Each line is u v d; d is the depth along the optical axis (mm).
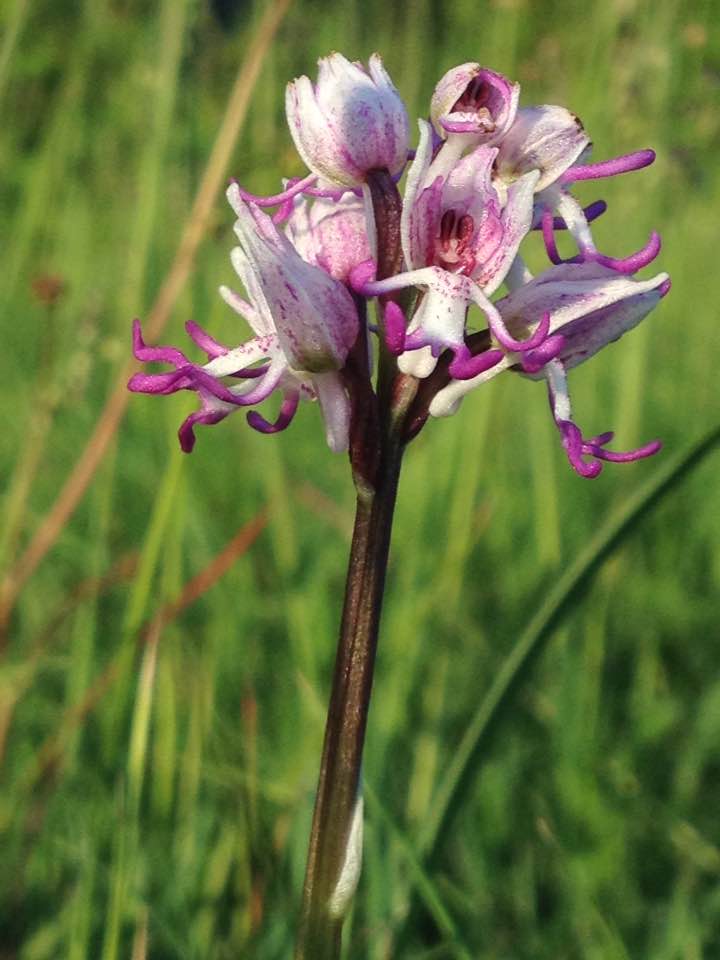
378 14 388
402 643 207
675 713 230
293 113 133
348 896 128
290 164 199
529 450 285
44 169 281
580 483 277
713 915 188
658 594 254
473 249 128
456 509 219
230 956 168
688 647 249
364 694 128
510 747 213
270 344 130
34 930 180
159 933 171
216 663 203
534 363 126
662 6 303
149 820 183
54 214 340
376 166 132
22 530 250
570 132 131
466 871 197
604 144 310
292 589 210
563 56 312
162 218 324
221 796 189
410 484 251
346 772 128
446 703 218
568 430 128
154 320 194
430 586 217
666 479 154
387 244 130
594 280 130
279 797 182
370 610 128
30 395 266
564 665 218
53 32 429
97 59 398
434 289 125
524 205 127
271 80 267
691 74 347
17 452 270
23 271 326
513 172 131
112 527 251
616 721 233
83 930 156
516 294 129
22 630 233
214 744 185
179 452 172
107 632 222
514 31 275
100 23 302
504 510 260
